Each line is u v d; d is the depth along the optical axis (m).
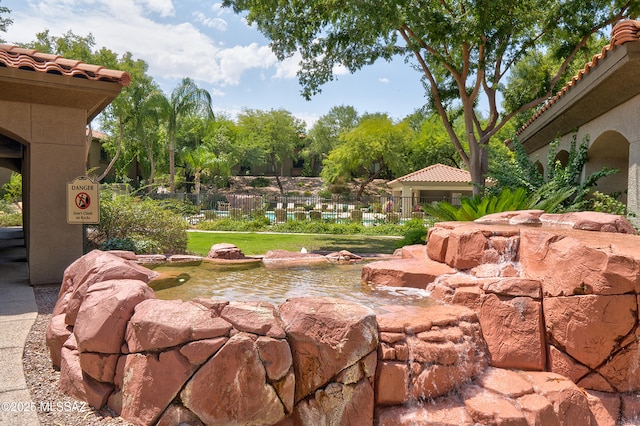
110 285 4.29
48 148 8.12
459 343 4.12
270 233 19.67
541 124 13.82
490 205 9.82
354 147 46.16
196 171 43.06
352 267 8.54
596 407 4.07
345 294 5.75
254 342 3.47
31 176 8.01
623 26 7.61
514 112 17.31
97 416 3.60
